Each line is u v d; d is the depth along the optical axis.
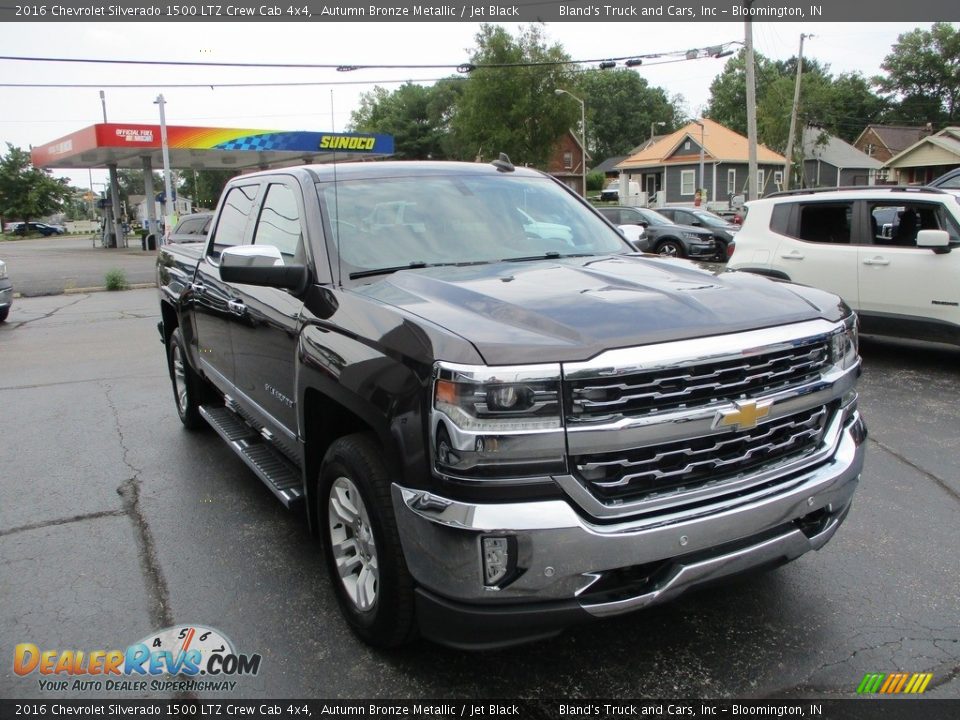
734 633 3.13
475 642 2.47
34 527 4.29
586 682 2.84
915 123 79.00
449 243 3.68
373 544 2.77
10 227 80.25
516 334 2.43
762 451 2.70
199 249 5.68
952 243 7.45
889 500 4.49
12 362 9.30
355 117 81.94
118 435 6.03
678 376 2.43
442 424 2.35
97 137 30.48
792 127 41.16
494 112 42.47
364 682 2.86
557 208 4.27
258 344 3.95
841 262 8.22
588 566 2.35
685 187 50.81
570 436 2.32
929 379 7.46
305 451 3.33
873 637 3.09
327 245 3.42
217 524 4.30
